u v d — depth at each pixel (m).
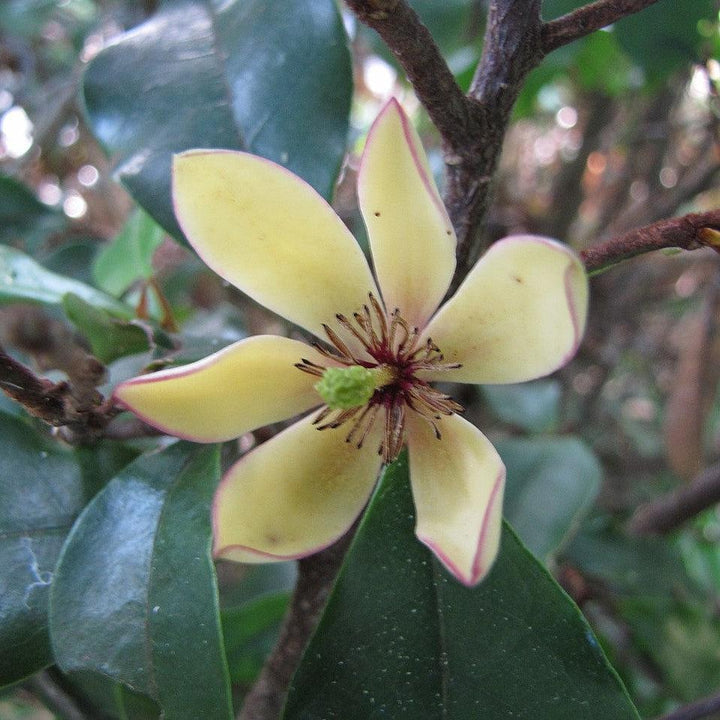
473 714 0.07
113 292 0.12
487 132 0.07
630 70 0.19
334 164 0.09
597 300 0.23
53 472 0.08
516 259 0.06
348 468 0.07
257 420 0.07
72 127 0.24
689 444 0.17
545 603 0.07
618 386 0.29
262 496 0.07
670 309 0.27
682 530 0.19
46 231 0.17
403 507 0.08
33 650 0.08
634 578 0.16
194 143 0.09
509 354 0.07
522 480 0.14
